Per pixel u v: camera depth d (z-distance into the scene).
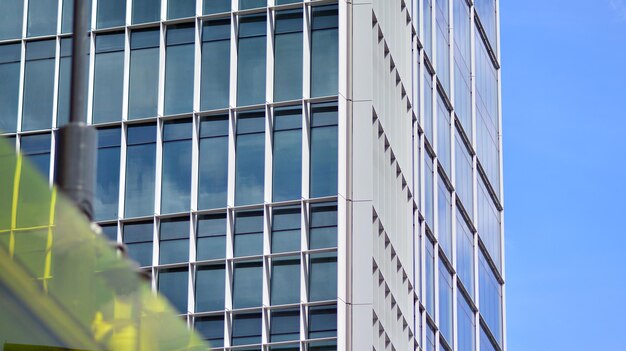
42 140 80.00
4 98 80.94
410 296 87.88
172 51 80.88
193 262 76.06
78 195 20.02
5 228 15.22
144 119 79.38
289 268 75.56
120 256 16.58
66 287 15.73
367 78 80.69
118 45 81.31
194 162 78.31
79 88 20.88
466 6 119.25
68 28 82.00
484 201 120.38
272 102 78.94
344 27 80.81
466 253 109.88
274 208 76.94
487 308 117.25
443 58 107.12
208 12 81.12
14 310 15.09
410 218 89.62
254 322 74.69
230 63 79.81
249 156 78.19
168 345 17.00
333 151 78.25
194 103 79.38
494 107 130.12
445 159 104.62
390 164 86.31
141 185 78.56
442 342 98.00
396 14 92.00
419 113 96.81
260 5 80.75
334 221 76.69
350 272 76.44
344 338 74.81
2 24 82.38
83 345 15.82
